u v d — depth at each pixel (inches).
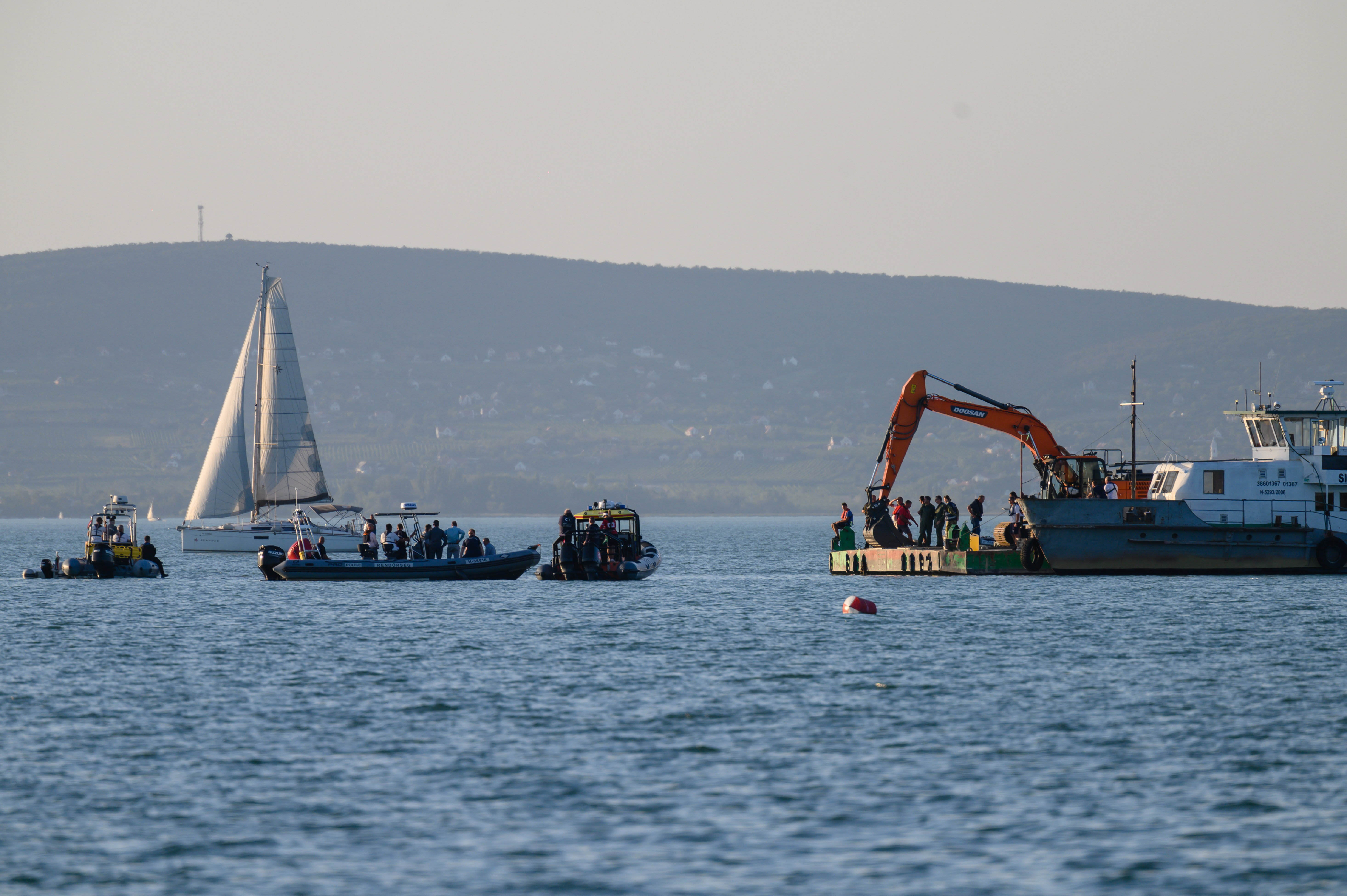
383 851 3284.9
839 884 3046.3
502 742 4379.9
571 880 3085.6
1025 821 3479.3
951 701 5059.1
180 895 3011.8
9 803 3683.6
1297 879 3056.1
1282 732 4453.7
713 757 4151.1
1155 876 3080.7
